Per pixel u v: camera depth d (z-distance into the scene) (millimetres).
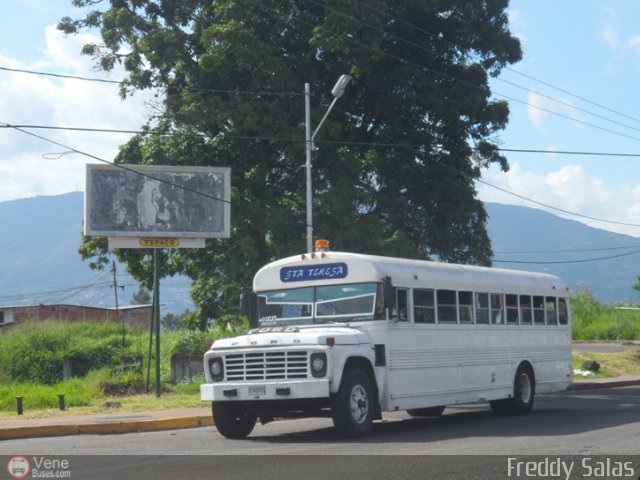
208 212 29422
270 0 32938
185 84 34594
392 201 34562
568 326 23203
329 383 15039
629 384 34188
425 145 35938
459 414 21578
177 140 32906
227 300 33438
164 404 23844
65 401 25094
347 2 32344
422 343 17406
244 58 31219
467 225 35844
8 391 27672
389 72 34625
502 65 37219
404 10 34844
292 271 17312
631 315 69562
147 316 76938
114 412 22125
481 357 19312
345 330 16094
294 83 32438
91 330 48625
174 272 35375
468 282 19203
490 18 36531
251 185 32344
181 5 34281
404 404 16688
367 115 35938
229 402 16016
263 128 31672
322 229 31547
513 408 20531
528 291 21500
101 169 28594
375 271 16578
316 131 29828
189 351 34094
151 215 28875
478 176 36656
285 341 15383
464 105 34625
